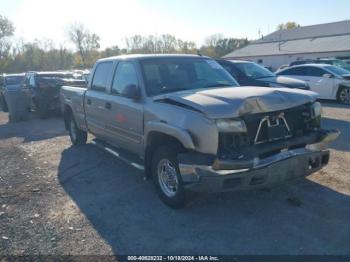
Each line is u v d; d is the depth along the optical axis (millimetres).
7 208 4824
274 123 4160
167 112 4367
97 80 6500
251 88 4617
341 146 7145
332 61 22688
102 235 3980
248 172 3811
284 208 4398
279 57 50875
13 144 8898
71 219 4410
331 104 13930
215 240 3756
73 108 7648
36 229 4191
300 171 4203
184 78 5230
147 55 5496
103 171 6250
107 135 6180
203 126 3867
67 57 74625
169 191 4578
